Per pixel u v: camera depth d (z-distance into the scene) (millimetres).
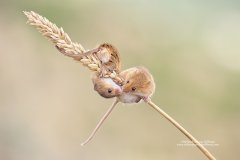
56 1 12078
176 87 11086
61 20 11883
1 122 8891
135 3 13438
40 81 10219
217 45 12789
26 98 9727
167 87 11016
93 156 9141
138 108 9961
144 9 13383
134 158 9336
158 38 12531
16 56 10617
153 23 12977
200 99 11000
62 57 10766
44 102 9727
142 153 9484
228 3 14773
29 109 9469
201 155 9570
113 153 9266
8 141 8562
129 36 12289
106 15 12555
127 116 9812
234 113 10930
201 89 11273
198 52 12430
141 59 11695
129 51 11844
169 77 11273
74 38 11711
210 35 13234
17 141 8617
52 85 10180
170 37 12727
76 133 9328
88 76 10352
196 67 11906
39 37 11125
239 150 10297
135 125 9758
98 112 9797
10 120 9008
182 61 11914
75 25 11953
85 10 12391
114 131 9578
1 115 9094
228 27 13641
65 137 9211
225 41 12992
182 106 10680
